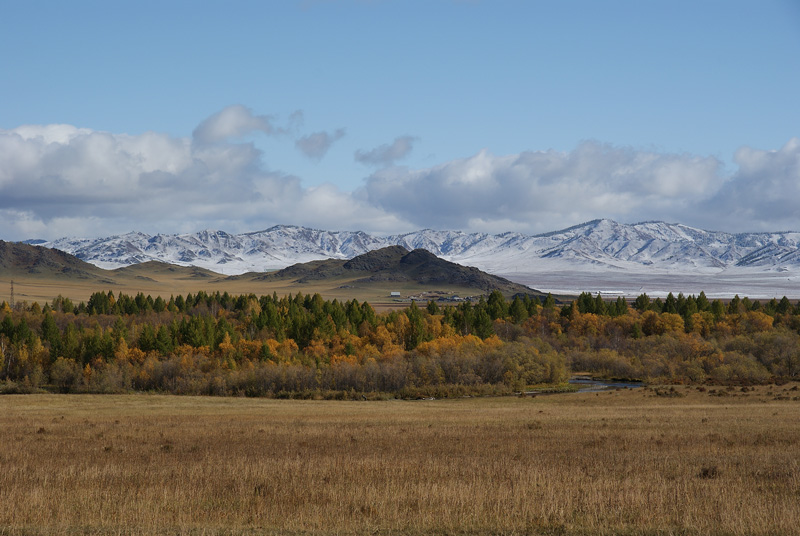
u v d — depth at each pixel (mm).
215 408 89375
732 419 62875
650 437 50125
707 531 21703
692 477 32125
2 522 23766
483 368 129375
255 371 127188
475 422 64562
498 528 22531
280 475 32875
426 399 114812
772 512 23641
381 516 24078
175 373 130000
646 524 22922
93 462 40188
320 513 24422
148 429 60031
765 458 38531
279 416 74188
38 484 30859
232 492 28812
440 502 25906
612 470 34750
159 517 24562
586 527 22719
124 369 132125
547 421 64500
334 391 119562
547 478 31406
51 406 92438
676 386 119125
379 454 42500
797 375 134000
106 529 22750
